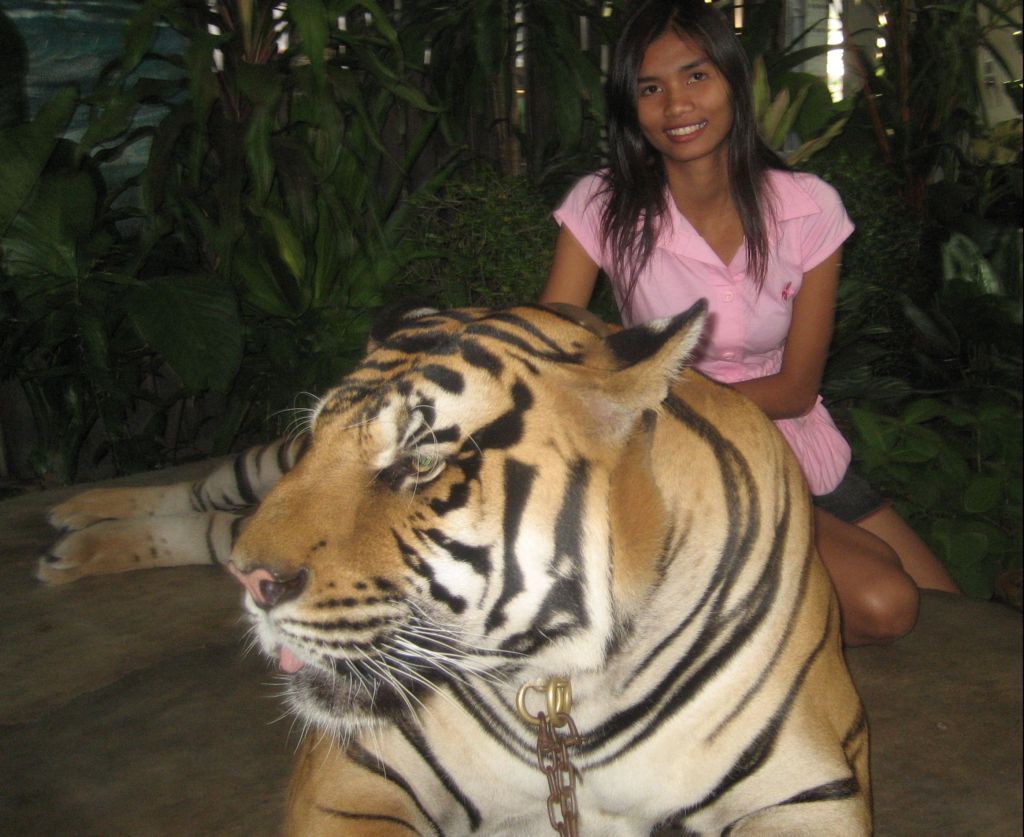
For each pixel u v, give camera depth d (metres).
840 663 2.12
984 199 4.97
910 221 5.25
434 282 5.25
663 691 1.88
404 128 5.95
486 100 6.02
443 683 1.88
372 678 1.81
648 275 2.81
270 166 4.47
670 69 2.58
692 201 2.75
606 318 4.68
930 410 3.54
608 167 2.88
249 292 4.91
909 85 5.58
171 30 5.54
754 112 2.64
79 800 2.18
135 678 2.65
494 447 1.72
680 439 1.90
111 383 4.43
